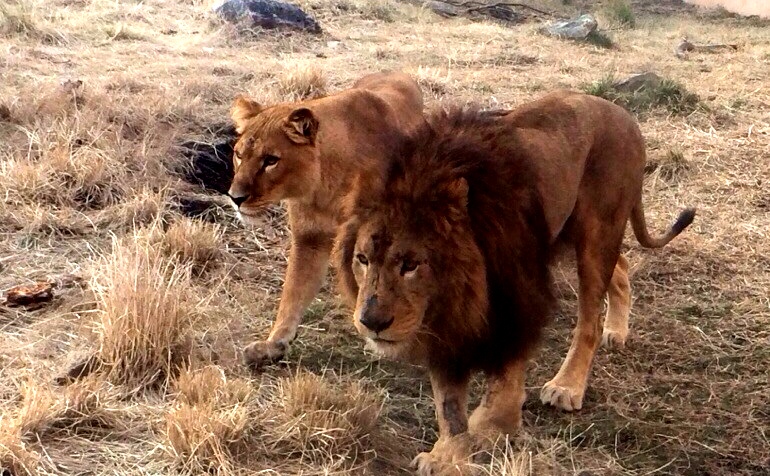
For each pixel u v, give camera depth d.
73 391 4.22
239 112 5.52
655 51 15.62
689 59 14.59
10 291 5.20
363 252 3.65
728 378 5.25
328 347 5.33
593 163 4.89
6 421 3.95
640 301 6.16
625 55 14.76
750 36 18.19
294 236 5.36
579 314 5.04
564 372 4.96
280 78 9.82
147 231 6.07
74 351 4.73
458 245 3.64
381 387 4.92
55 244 5.99
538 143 4.43
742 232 7.23
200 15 13.82
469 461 3.99
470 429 4.16
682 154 8.50
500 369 4.12
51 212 6.36
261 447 4.12
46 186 6.55
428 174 3.66
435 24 16.41
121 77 9.19
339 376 4.98
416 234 3.59
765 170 8.43
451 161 3.72
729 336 5.73
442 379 4.11
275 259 6.40
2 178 6.54
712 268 6.62
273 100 9.02
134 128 7.84
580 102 4.87
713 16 23.16
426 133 3.84
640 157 5.14
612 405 4.91
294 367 5.07
